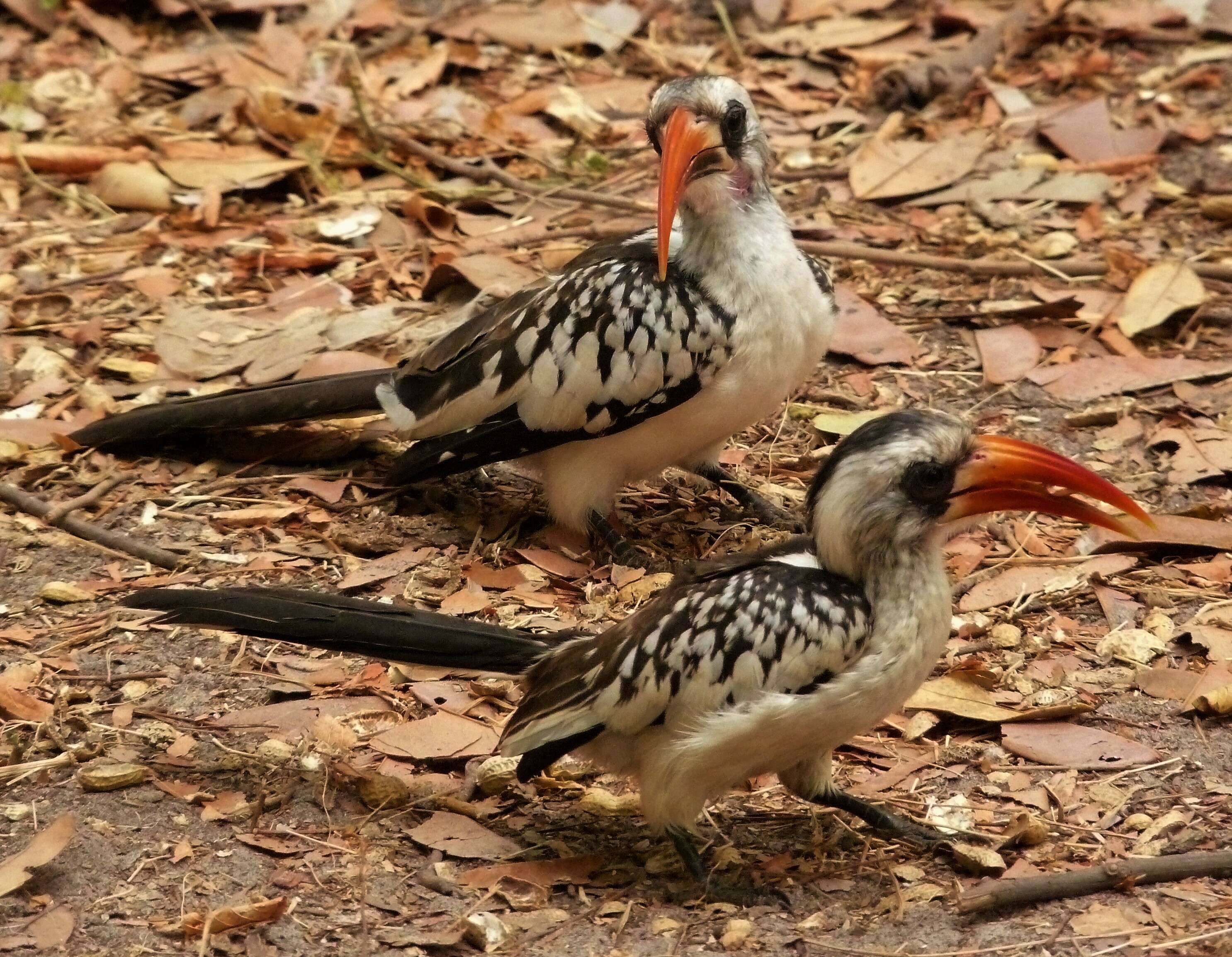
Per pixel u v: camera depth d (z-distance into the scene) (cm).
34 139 1598
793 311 1039
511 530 1130
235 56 1731
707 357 1027
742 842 831
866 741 912
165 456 1197
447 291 1378
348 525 1127
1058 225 1492
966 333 1352
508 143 1638
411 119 1653
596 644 798
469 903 784
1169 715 921
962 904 760
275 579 1059
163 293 1376
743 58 1795
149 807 845
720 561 805
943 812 845
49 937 755
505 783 865
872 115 1694
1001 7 1847
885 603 766
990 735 917
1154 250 1452
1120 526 789
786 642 754
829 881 796
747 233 1027
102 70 1719
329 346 1283
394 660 841
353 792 864
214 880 794
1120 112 1662
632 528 1141
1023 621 1015
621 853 826
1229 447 1180
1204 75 1706
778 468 1203
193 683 955
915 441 761
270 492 1159
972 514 779
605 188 1565
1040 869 798
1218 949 729
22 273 1401
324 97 1661
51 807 844
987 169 1578
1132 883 768
